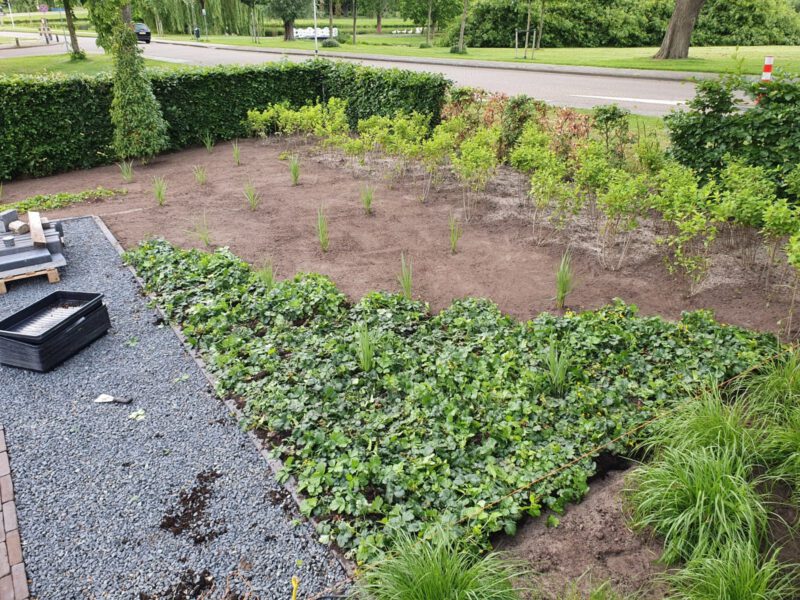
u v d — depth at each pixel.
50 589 3.01
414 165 10.95
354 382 4.56
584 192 7.39
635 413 4.17
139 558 3.18
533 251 7.16
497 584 2.75
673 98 16.08
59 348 4.99
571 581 2.99
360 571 2.96
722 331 5.04
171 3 51.91
